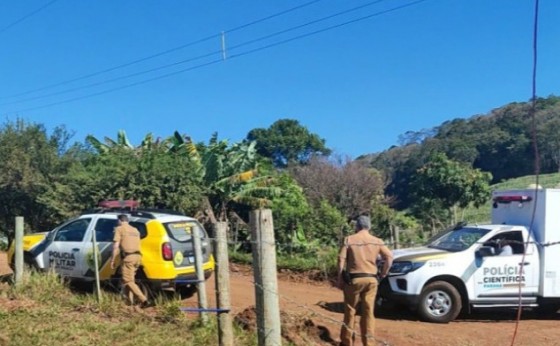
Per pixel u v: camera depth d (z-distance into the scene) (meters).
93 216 11.79
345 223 23.98
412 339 9.70
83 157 27.88
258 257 5.12
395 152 67.94
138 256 10.43
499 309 12.27
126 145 25.98
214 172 23.83
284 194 23.75
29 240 12.48
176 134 25.03
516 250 11.72
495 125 59.84
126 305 9.69
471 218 35.31
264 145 61.62
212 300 11.45
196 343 7.50
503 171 56.00
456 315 11.23
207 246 11.70
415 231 25.53
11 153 25.58
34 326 7.94
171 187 21.41
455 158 56.91
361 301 8.48
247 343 7.65
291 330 8.67
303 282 16.14
